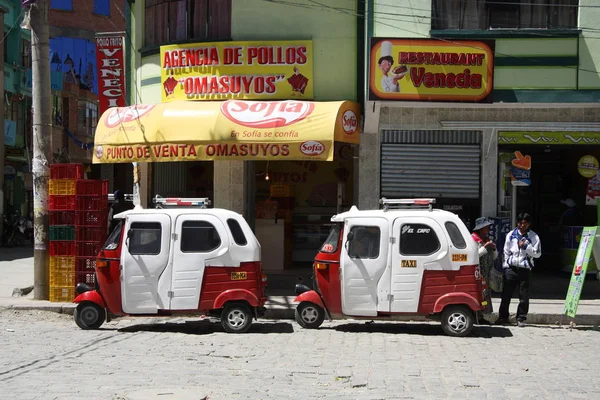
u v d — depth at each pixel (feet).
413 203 37.42
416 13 47.52
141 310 36.70
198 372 27.02
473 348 33.50
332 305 37.45
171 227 36.78
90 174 116.88
